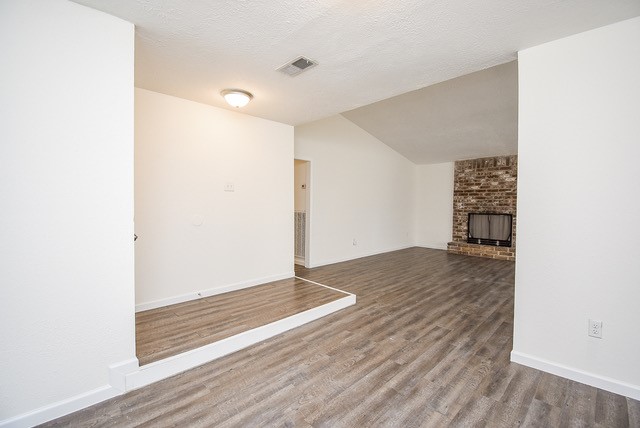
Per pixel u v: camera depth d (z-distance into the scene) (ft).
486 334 8.28
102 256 5.46
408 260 18.92
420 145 20.67
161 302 9.65
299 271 15.69
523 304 6.72
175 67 7.57
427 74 7.98
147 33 6.01
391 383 6.00
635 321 5.51
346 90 9.10
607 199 5.71
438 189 23.94
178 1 5.02
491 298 11.43
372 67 7.50
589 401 5.48
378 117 17.72
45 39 4.82
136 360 5.86
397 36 6.03
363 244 20.10
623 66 5.48
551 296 6.37
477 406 5.33
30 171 4.75
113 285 5.58
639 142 5.38
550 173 6.30
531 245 6.58
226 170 11.19
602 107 5.71
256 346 7.63
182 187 10.05
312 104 10.46
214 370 6.51
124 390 5.69
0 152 4.50
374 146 20.57
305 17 5.43
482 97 13.79
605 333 5.80
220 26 5.75
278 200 13.05
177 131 9.86
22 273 4.71
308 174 16.33
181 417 5.03
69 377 5.15
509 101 13.62
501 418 5.03
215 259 11.00
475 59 7.08
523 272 6.70
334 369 6.52
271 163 12.69
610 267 5.73
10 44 4.55
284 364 6.74
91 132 5.29
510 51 6.67
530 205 6.57
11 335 4.65
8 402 4.64
